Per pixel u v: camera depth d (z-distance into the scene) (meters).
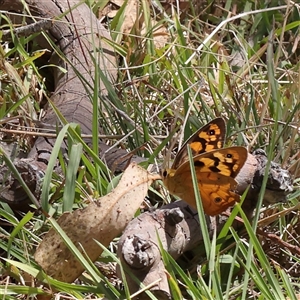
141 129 0.61
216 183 0.50
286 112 0.60
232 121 0.61
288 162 0.59
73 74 0.66
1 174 0.54
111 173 0.55
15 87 0.63
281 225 0.56
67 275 0.49
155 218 0.49
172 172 0.50
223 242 0.53
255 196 0.53
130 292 0.48
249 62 0.68
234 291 0.52
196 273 0.52
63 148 0.58
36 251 0.49
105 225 0.49
